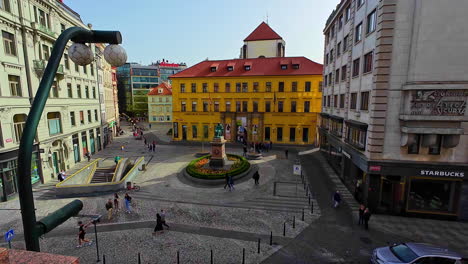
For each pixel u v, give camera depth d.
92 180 27.02
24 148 3.00
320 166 30.59
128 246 13.76
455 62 15.62
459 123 16.03
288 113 44.62
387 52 16.55
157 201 20.05
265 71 45.75
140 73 104.69
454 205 16.80
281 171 28.38
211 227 15.84
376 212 17.95
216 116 48.00
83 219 16.94
